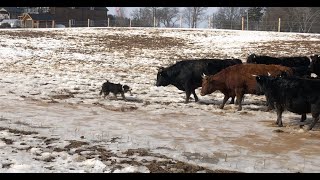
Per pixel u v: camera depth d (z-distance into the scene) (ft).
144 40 141.08
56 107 47.21
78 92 58.65
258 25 248.32
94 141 32.91
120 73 81.66
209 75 51.70
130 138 34.30
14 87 59.77
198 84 54.24
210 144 33.58
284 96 39.65
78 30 169.37
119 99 54.49
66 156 28.66
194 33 158.10
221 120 43.24
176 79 54.39
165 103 52.75
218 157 30.12
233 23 265.95
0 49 108.47
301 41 129.59
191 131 37.86
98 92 59.36
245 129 39.27
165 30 169.99
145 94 59.31
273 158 30.30
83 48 121.60
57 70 82.38
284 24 249.96
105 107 48.62
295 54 106.73
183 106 50.96
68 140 32.86
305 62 60.39
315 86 38.47
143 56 108.58
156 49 122.01
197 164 28.32
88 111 45.55
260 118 44.73
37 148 30.09
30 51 109.81
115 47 125.18
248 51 114.21
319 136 37.06
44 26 272.31
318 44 122.21
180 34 155.74
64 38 142.20
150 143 33.01
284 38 139.64
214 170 27.09
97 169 26.53
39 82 65.67
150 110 47.65
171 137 35.37
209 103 53.93
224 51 116.06
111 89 54.03
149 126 39.29
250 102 55.16
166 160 28.71
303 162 29.53
